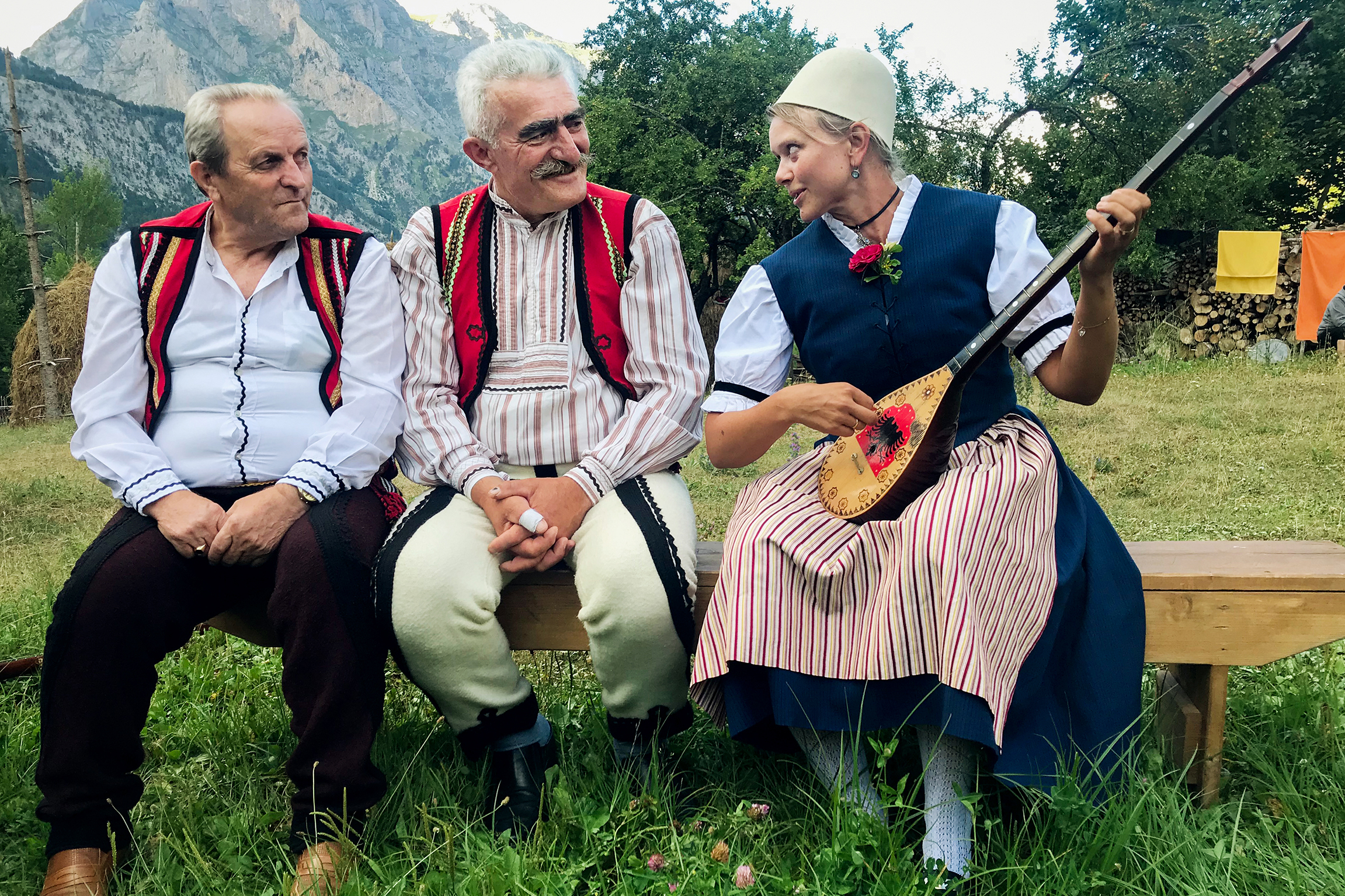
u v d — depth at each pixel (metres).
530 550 2.02
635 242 2.28
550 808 2.00
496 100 2.15
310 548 1.92
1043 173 16.06
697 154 17.41
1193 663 1.99
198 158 2.13
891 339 2.13
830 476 2.11
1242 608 1.96
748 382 2.22
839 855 1.65
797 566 1.92
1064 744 1.88
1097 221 1.76
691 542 2.07
